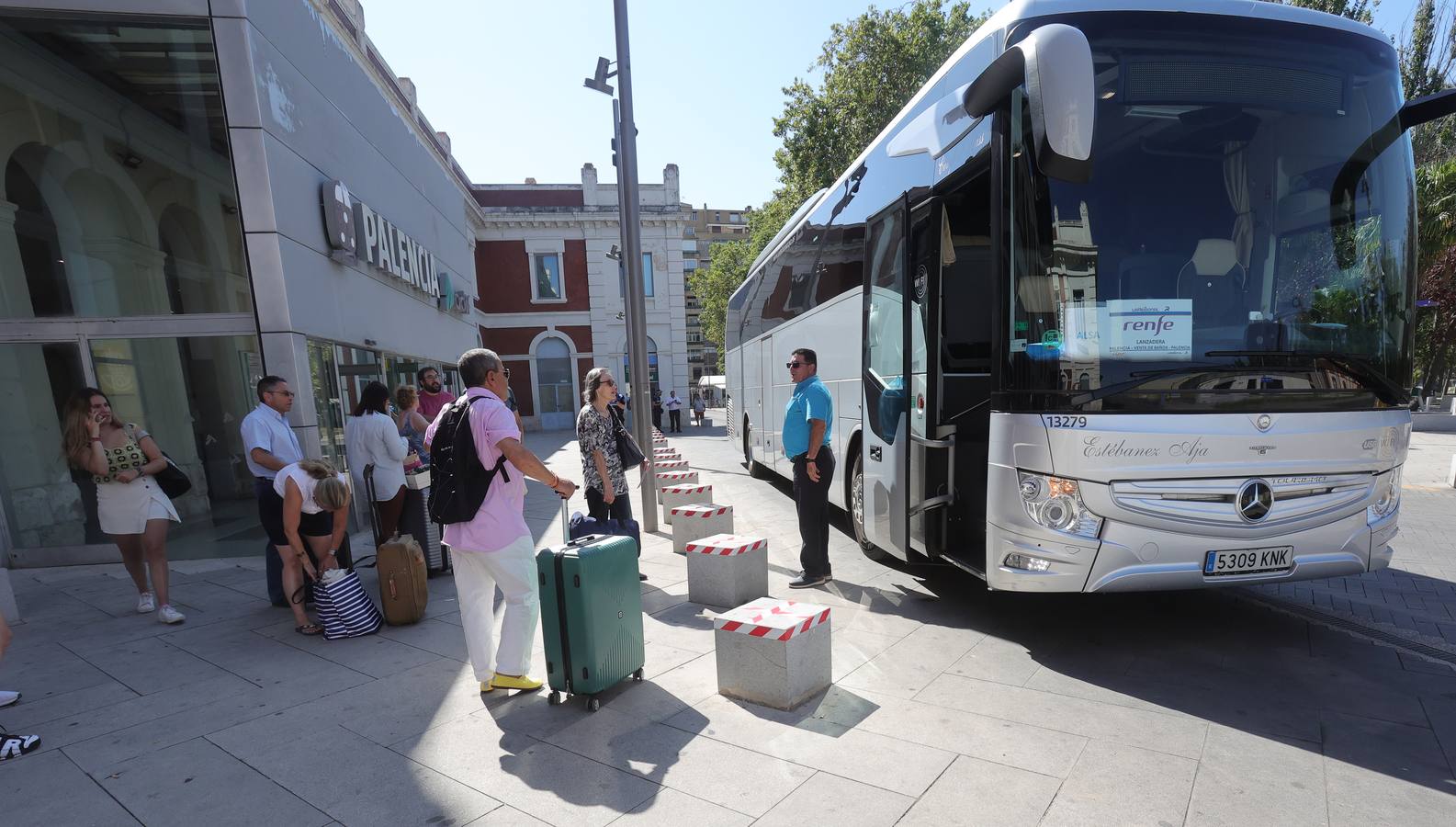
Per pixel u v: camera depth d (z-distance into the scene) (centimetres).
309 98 867
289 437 570
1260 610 491
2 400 743
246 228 748
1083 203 382
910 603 527
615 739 331
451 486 362
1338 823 250
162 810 288
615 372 3284
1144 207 386
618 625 373
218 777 311
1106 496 373
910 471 513
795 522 873
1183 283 383
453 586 631
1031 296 386
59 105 745
